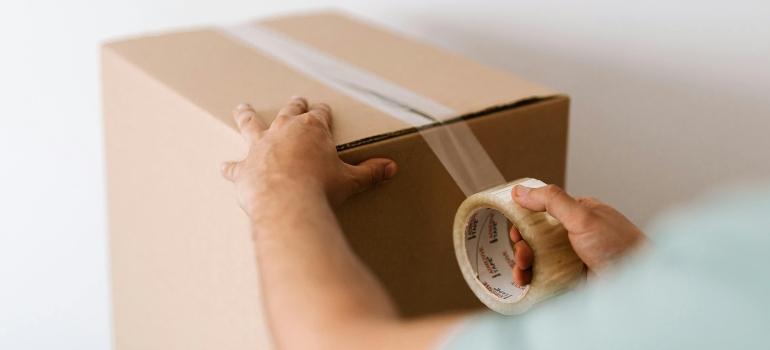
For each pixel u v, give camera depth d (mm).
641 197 1040
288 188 518
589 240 539
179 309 810
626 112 1013
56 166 1218
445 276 740
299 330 388
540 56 1062
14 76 1158
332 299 396
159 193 802
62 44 1169
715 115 935
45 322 1273
